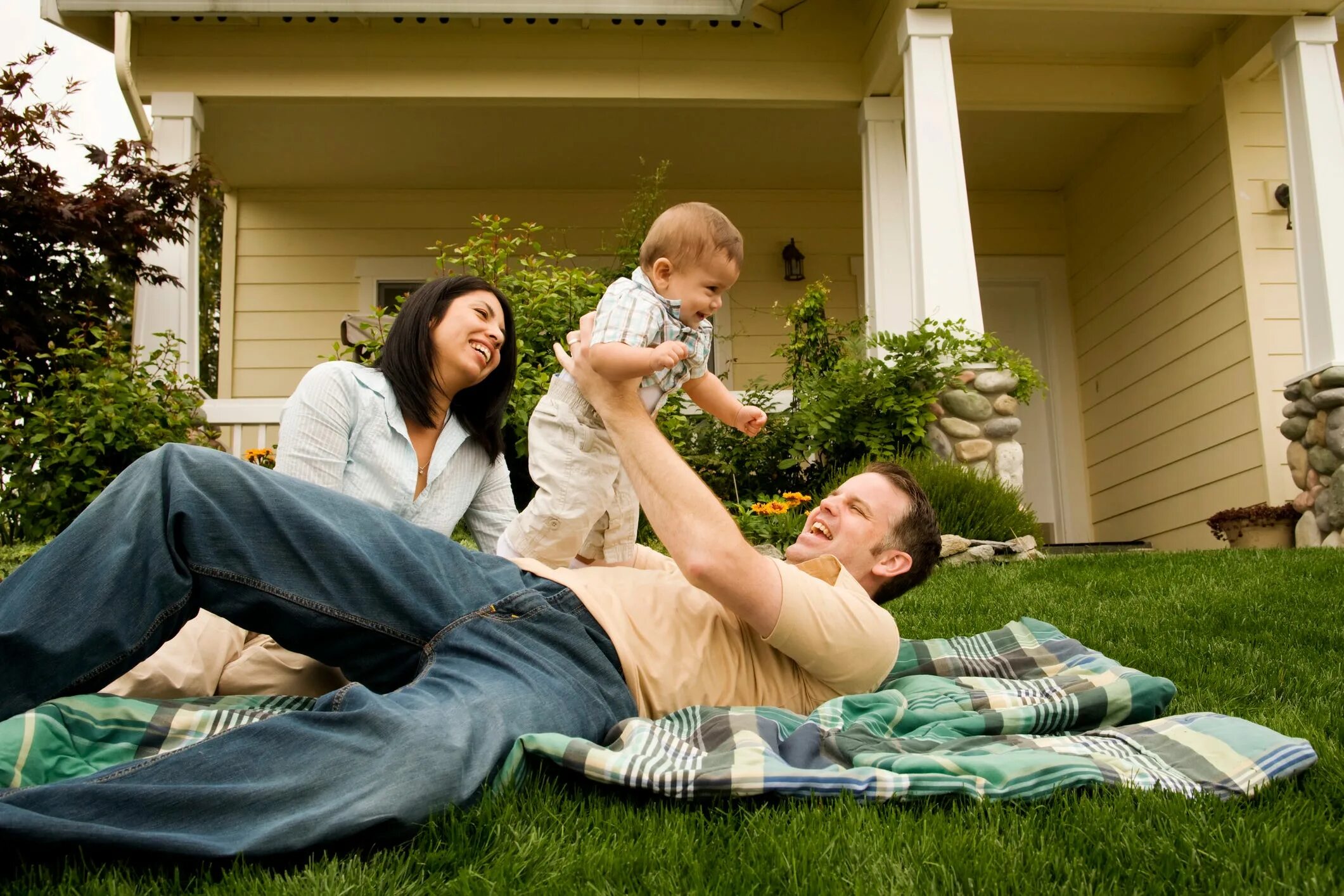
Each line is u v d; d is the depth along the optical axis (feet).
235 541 5.73
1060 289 33.42
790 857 4.65
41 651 5.17
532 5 23.67
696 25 25.48
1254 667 9.41
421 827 4.86
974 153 31.17
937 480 19.15
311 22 24.88
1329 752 6.26
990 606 13.05
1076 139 30.66
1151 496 28.99
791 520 19.15
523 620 6.20
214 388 30.58
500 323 8.71
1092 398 32.22
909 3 22.30
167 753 4.75
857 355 23.84
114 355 20.84
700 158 29.96
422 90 24.94
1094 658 8.61
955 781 5.43
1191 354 26.99
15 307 22.49
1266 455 24.25
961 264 21.80
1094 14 24.93
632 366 6.91
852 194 32.19
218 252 31.83
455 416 8.75
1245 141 25.45
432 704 5.37
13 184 21.80
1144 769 5.81
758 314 31.32
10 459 19.67
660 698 6.70
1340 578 13.35
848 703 6.84
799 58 25.70
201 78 24.61
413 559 6.11
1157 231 28.48
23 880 4.28
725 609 7.13
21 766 4.94
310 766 4.75
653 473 6.73
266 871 4.44
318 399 8.05
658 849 4.81
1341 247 21.68
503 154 29.30
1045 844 4.86
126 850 4.37
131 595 5.45
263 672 6.73
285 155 28.76
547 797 5.37
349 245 30.68
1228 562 15.33
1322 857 4.66
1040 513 32.55
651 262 8.41
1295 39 22.58
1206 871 4.52
